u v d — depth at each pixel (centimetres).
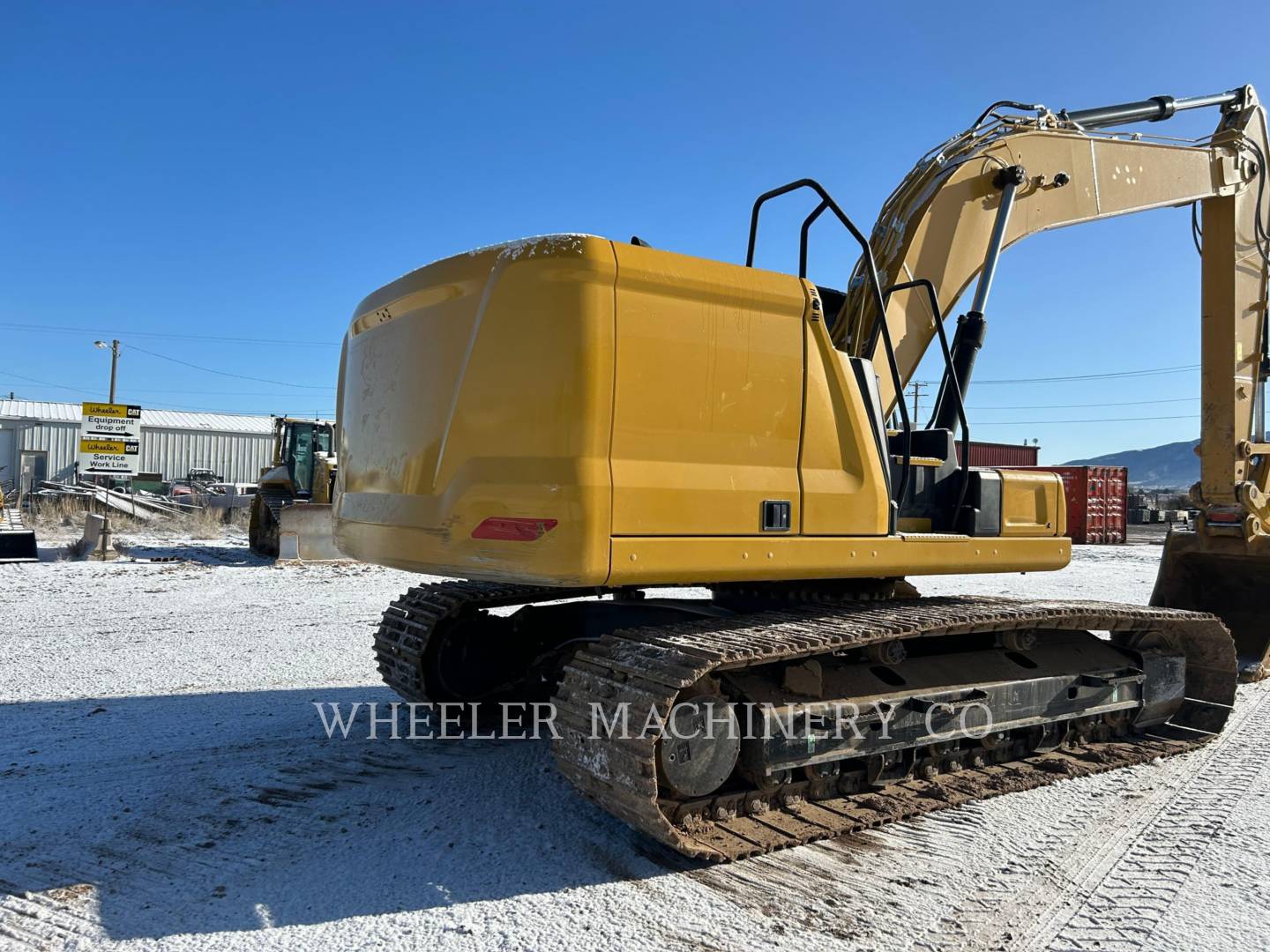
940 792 413
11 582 1141
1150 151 669
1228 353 700
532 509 324
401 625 528
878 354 493
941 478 457
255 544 1616
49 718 536
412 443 387
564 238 333
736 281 361
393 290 411
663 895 317
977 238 561
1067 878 337
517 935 287
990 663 450
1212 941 290
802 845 362
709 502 345
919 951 281
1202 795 432
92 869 333
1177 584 744
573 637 556
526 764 458
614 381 328
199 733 506
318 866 338
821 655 393
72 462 4628
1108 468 2702
